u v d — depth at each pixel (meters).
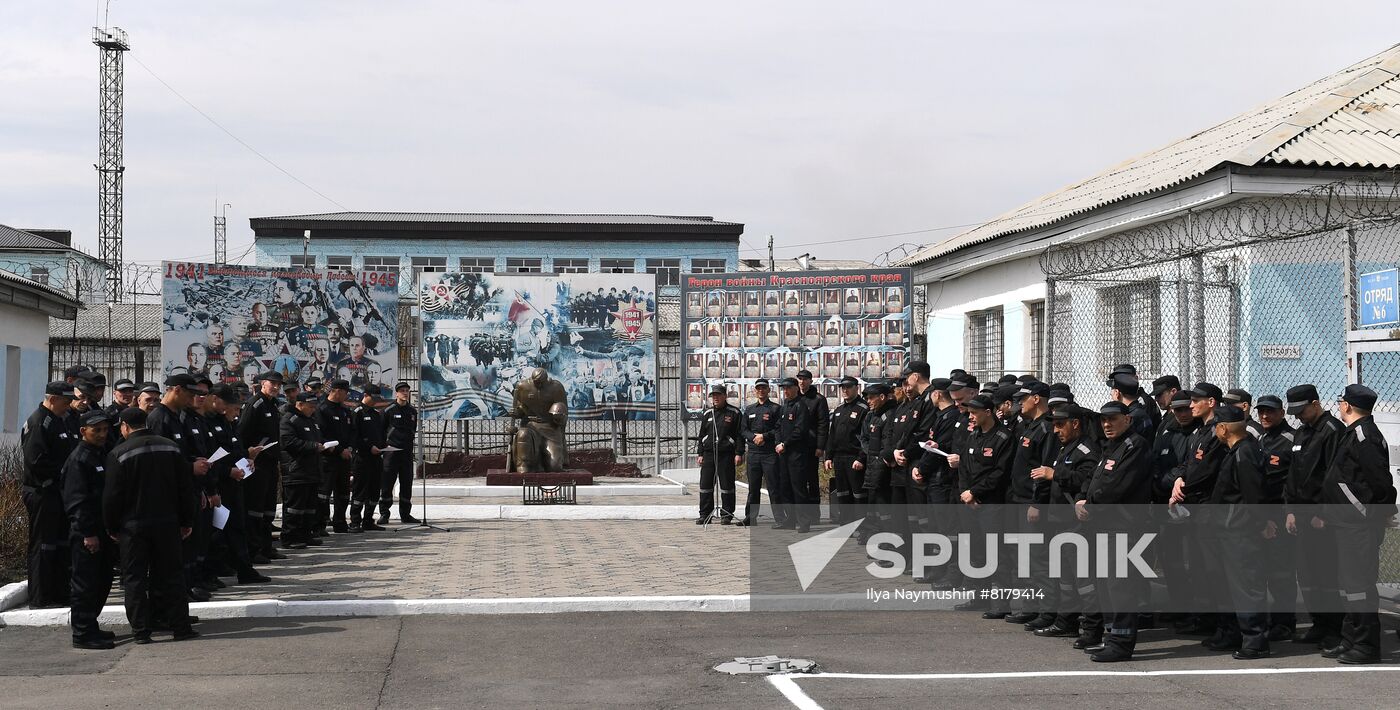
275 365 24.55
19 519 14.33
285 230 55.50
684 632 9.91
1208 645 9.39
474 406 25.28
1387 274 10.80
